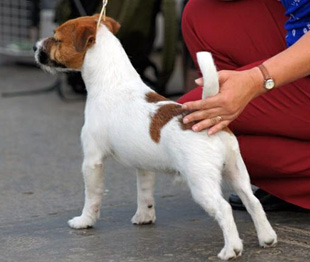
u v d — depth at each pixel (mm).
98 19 5766
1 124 9867
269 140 5719
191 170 4863
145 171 5734
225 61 6234
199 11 6262
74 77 11508
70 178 7477
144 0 10172
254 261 4934
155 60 14414
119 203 6594
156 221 5977
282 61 5066
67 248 5285
